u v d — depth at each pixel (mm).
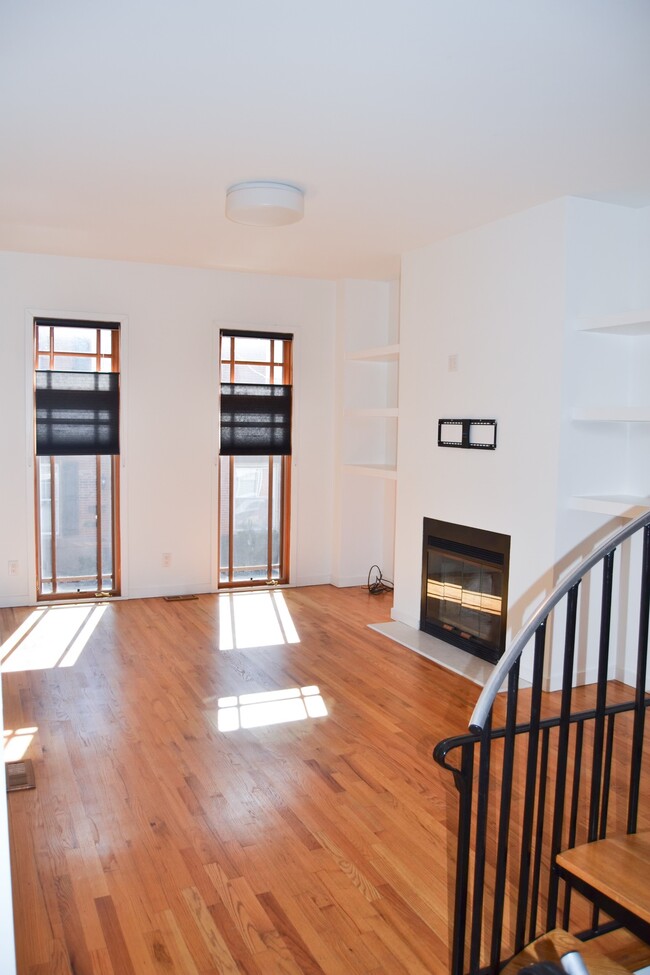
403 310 5418
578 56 2455
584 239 4043
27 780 3125
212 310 6188
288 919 2318
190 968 2107
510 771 1885
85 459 5996
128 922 2287
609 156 3387
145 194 4098
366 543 6828
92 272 5789
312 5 2162
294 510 6660
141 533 6137
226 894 2428
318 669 4566
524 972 1104
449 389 4934
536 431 4215
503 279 4434
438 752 1746
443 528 5043
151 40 2385
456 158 3439
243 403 6363
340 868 2576
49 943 2189
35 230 4910
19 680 4293
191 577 6344
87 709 3887
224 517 6484
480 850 1835
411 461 5379
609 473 4238
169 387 6105
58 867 2547
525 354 4277
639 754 2053
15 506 5738
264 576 6719
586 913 2357
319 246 5234
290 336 6477
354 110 2918
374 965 2135
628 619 4332
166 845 2688
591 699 4113
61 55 2486
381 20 2238
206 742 3523
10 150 3424
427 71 2576
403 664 4684
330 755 3414
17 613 5648
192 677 4383
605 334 4152
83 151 3426
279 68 2568
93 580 6121
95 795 3021
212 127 3117
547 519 4156
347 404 6547
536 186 3828
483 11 2182
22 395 5668
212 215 4496
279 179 3795
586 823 2807
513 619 4418
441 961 2154
